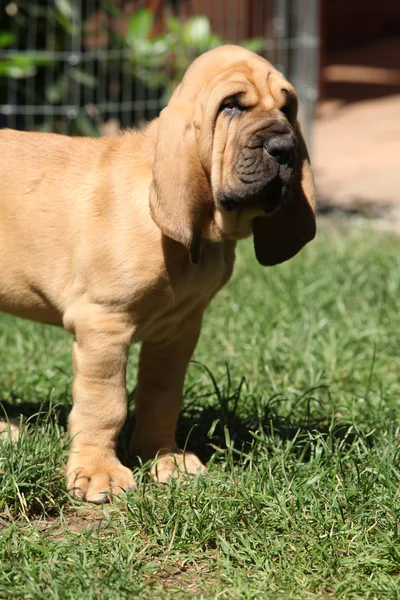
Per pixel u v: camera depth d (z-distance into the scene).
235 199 3.61
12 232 4.03
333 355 5.50
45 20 9.80
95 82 9.99
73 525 3.63
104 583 3.08
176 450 4.24
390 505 3.64
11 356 5.50
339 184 13.16
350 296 6.92
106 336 3.79
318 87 19.08
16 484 3.63
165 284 3.76
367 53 23.92
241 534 3.45
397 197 12.16
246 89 3.62
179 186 3.56
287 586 3.18
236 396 4.63
